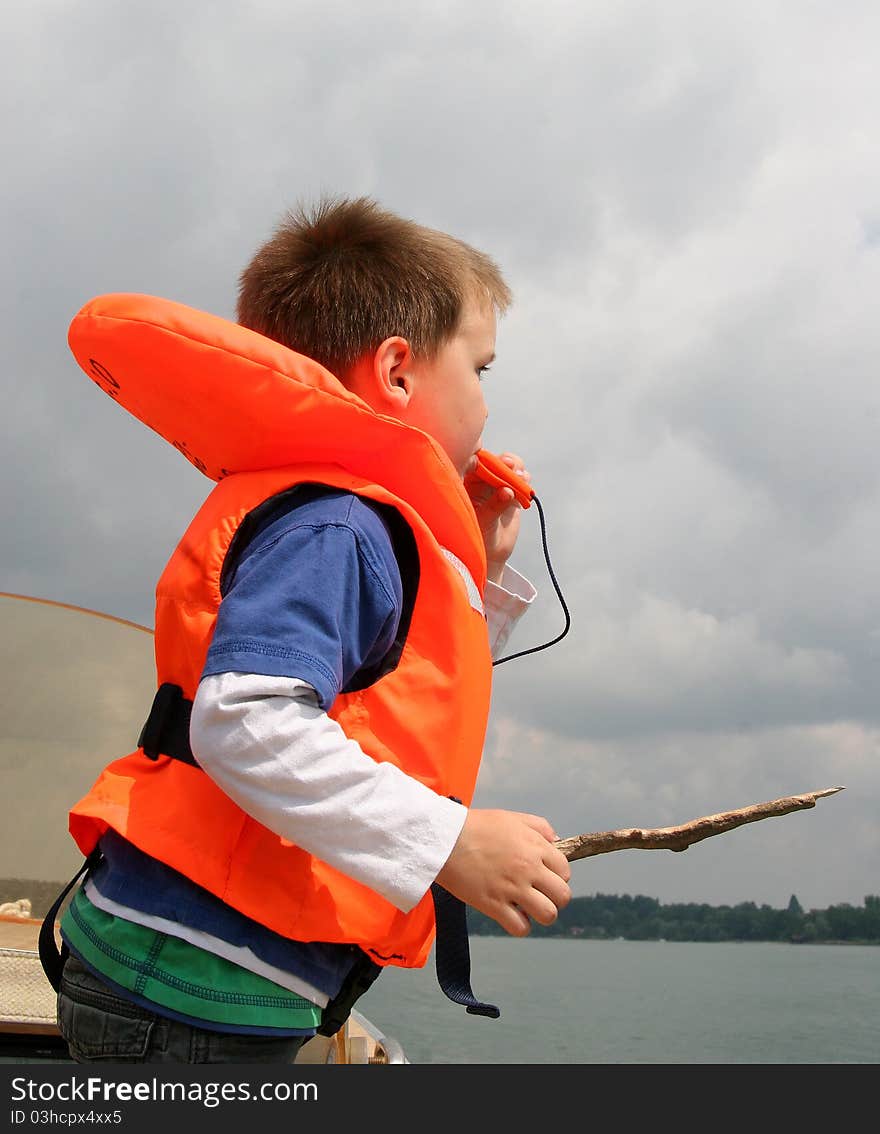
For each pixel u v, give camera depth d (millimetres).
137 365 1159
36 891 2396
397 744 1103
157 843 1039
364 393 1373
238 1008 1007
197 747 976
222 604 1046
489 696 1261
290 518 1106
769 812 1193
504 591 1709
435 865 985
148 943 1021
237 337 1160
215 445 1201
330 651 1008
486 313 1481
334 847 968
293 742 956
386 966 1138
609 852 1180
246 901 1022
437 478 1210
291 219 1547
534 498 1753
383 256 1422
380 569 1092
